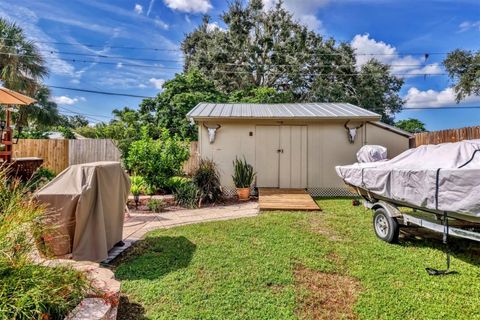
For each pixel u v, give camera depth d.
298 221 6.04
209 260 3.99
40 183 5.33
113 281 2.64
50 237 3.14
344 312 2.91
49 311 2.03
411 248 4.57
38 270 2.27
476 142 4.17
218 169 9.13
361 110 9.80
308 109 10.08
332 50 23.61
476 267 3.88
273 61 23.53
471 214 3.42
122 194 4.44
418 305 3.01
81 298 2.27
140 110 19.05
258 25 24.27
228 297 3.09
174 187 8.31
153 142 8.62
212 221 6.08
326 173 9.32
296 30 23.56
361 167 5.76
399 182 4.55
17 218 2.39
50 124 15.10
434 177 3.85
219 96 18.91
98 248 3.64
